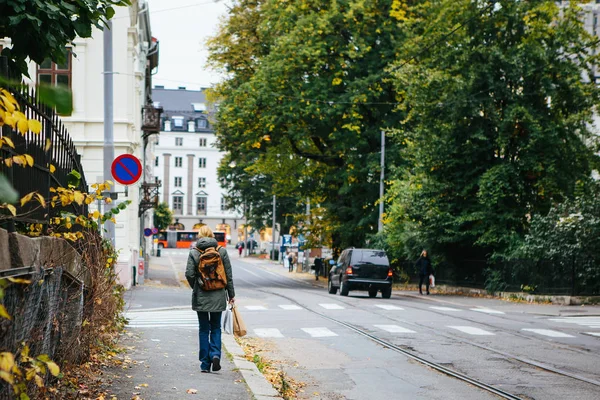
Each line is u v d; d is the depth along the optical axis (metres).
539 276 30.16
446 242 35.81
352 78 41.50
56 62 7.37
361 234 45.81
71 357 8.50
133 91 34.31
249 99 40.53
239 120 41.25
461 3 33.59
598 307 26.80
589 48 34.19
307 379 11.40
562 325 20.11
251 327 18.61
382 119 42.31
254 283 52.72
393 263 44.88
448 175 34.78
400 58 38.56
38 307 6.18
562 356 13.85
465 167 34.50
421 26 36.38
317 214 50.00
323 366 12.63
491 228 33.25
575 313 24.36
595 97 33.38
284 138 43.69
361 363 12.96
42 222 7.97
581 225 28.52
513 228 33.28
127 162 17.89
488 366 12.61
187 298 27.84
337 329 18.25
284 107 40.06
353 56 39.31
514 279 31.98
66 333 8.23
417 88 34.06
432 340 16.16
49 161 8.62
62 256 7.50
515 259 31.75
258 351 14.22
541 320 21.80
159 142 152.62
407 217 35.78
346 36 42.03
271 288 42.50
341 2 40.16
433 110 34.25
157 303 25.08
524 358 13.52
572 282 28.31
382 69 40.47
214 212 153.75
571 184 32.84
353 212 45.22
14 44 7.02
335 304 27.27
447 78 33.47
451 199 35.06
